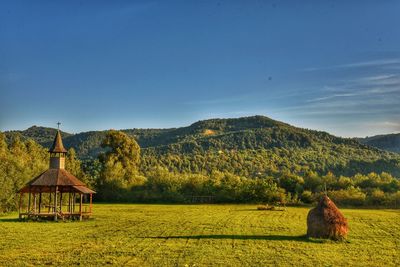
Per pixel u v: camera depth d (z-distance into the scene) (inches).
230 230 1776.6
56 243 1386.6
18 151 4151.1
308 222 1556.3
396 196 3934.5
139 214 2657.5
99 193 4345.5
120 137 4741.6
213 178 4579.2
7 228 1807.3
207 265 1065.5
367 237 1622.8
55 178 2266.2
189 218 2363.4
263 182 4156.0
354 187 4387.3
